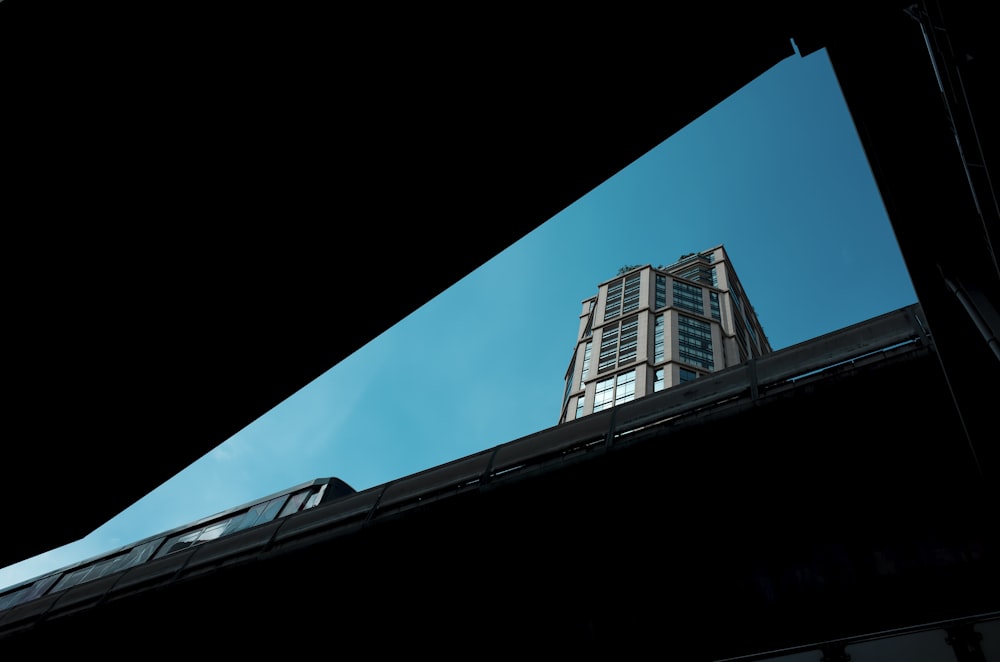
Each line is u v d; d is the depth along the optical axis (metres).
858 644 7.82
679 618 11.84
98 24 4.89
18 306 6.38
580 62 5.54
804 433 11.44
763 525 12.06
